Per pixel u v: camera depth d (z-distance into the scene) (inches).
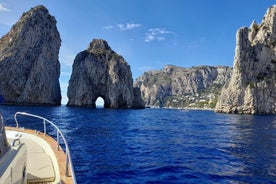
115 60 6451.8
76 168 552.1
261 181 485.7
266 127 1998.0
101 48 7066.9
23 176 187.9
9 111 2628.0
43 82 5285.4
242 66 5969.5
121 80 6333.7
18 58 5147.6
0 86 4904.0
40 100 5255.9
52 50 5625.0
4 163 153.9
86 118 2388.0
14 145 183.5
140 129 1614.2
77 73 6378.0
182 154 765.3
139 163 622.8
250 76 5999.0
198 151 826.8
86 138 1059.3
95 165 585.3
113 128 1583.4
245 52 5984.3
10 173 153.1
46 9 5777.6
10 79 5017.2
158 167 582.6
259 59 6033.5
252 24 6820.9
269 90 5807.1
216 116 4328.3
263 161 675.4
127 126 1786.4
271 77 5940.0
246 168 591.2
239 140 1145.4
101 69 6373.0
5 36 5880.9
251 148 906.1
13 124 1417.3
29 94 5103.3
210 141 1097.4
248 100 5762.8
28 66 5241.1
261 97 5772.6
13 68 5068.9
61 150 309.1
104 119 2386.8
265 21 6619.1
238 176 519.2
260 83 5836.6
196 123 2415.1
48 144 334.0
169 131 1544.0
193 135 1337.4
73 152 735.7
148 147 890.1
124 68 6491.1
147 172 537.6
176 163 632.4
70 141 947.3
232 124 2343.8
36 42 5393.7
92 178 481.1
